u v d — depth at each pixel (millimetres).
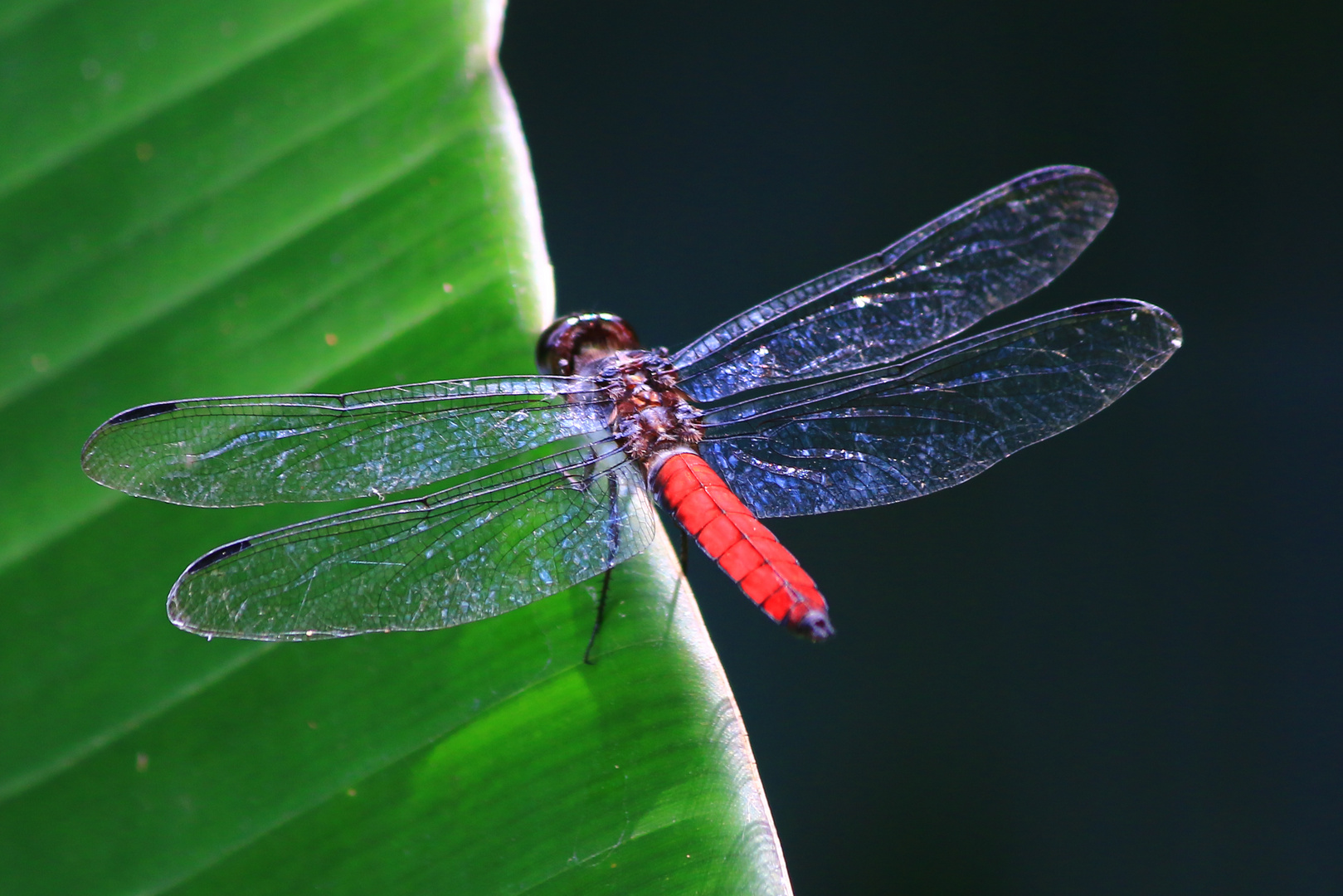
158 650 538
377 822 536
